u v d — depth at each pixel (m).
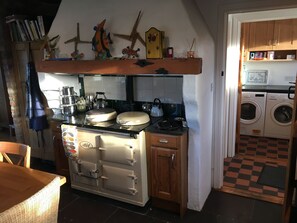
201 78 2.20
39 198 1.27
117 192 2.61
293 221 2.24
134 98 2.92
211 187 2.92
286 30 4.26
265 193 2.80
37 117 3.27
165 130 2.30
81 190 2.87
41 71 2.90
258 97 4.43
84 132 2.60
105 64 2.47
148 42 2.22
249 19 3.23
